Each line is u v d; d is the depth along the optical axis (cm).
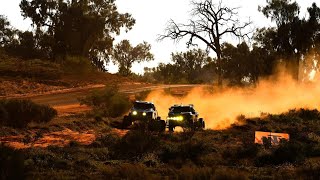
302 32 6831
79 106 4809
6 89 6153
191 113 3159
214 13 6569
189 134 2627
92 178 1419
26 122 2823
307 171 1566
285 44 6944
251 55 6844
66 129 2880
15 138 2422
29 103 2889
